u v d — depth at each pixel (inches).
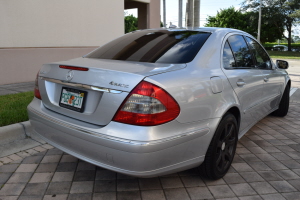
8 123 146.3
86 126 86.0
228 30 127.7
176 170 89.2
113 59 107.9
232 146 114.9
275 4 1590.8
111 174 111.9
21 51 276.7
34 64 289.3
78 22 326.6
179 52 104.0
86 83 86.6
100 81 83.9
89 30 340.8
